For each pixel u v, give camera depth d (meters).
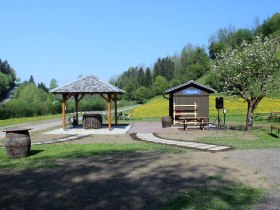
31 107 63.47
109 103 27.30
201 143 18.27
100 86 27.16
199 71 114.19
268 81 25.77
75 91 26.98
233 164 12.36
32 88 103.50
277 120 33.22
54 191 9.16
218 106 27.47
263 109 46.00
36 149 17.11
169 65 140.62
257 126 28.92
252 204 7.95
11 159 14.27
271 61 26.81
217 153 14.92
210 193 8.77
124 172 11.16
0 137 24.64
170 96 32.19
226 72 28.28
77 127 30.88
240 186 9.47
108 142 19.95
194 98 30.31
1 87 130.88
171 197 8.49
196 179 10.22
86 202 8.27
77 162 12.99
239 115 41.12
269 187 9.41
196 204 7.95
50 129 30.06
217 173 10.95
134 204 8.09
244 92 26.06
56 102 71.88
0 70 160.62
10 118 57.03
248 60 26.92
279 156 13.95
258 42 28.55
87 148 17.03
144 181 10.04
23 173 11.36
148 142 19.64
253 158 13.56
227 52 30.59
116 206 7.98
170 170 11.39
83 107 77.88
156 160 13.11
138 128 28.97
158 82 116.06
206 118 28.36
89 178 10.47
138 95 114.38
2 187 9.62
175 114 30.03
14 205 8.12
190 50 142.25
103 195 8.77
